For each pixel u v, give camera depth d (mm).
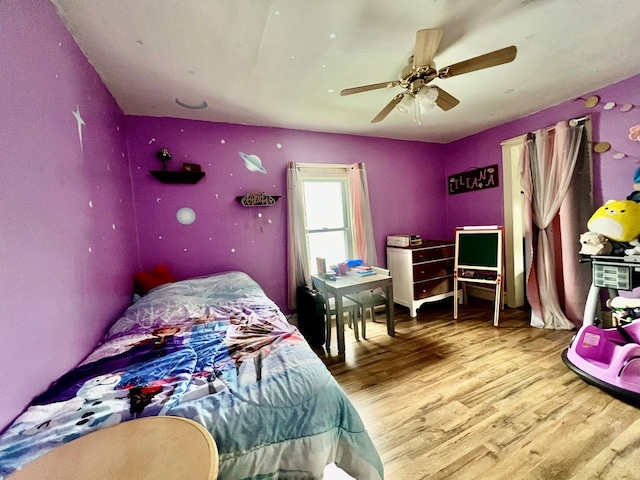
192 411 815
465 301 3691
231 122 2838
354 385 2010
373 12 1411
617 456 1293
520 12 1477
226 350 1220
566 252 2670
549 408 1638
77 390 948
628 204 2064
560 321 2738
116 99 2172
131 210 2371
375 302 2891
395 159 3822
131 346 1308
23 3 998
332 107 2574
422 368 2178
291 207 3039
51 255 1081
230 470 752
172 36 1511
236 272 2684
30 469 583
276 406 871
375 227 3711
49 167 1115
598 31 1665
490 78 2225
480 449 1389
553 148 2734
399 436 1505
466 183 3895
